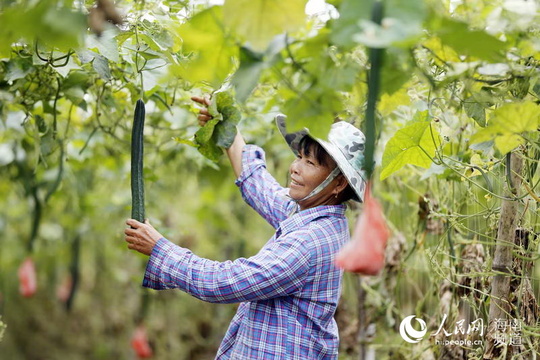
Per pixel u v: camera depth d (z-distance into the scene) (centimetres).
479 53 131
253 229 630
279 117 257
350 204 360
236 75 146
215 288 217
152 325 689
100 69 224
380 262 137
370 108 133
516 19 165
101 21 149
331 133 229
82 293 783
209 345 671
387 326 376
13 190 580
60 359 775
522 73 184
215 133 257
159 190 554
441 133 254
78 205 531
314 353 229
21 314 800
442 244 296
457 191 298
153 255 224
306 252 222
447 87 203
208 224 681
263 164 270
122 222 639
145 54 229
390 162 225
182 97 314
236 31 133
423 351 307
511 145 184
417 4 115
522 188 234
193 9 234
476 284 274
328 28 145
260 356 225
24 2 135
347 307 436
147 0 217
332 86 145
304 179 231
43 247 744
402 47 125
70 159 432
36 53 218
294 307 227
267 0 129
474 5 169
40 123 303
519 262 231
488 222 267
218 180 414
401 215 371
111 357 747
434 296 329
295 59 156
